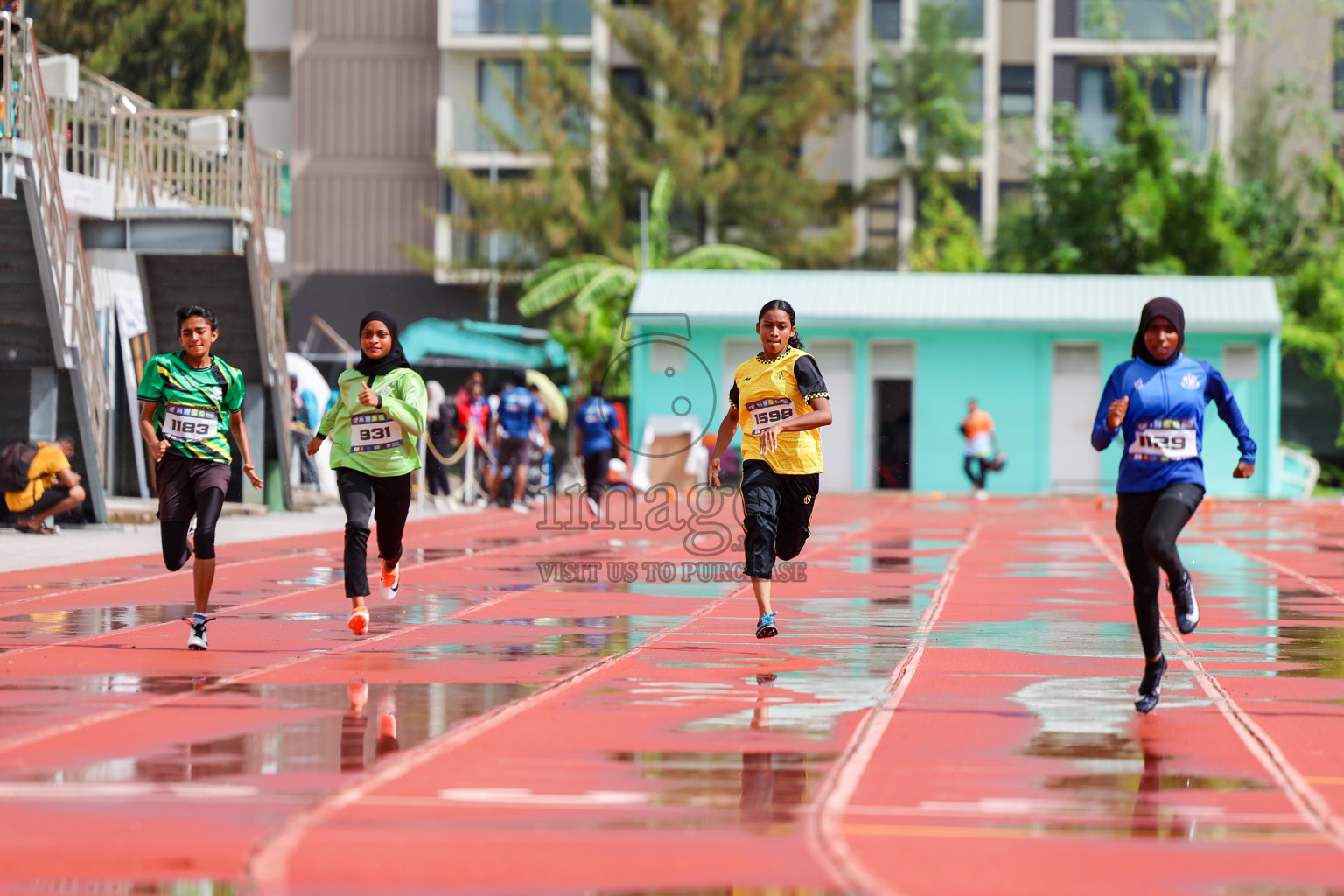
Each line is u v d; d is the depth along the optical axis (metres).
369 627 35.19
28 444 58.62
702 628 35.53
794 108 161.50
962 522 78.69
